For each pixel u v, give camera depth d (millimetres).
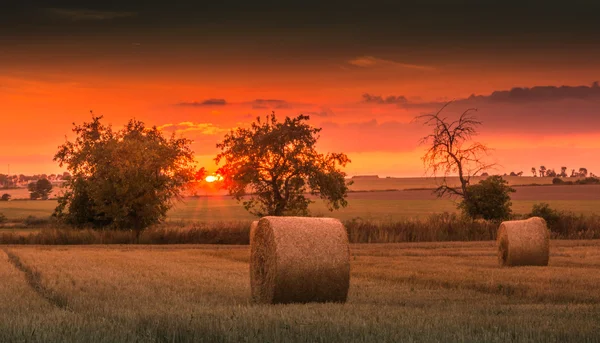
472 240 44344
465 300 15352
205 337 9648
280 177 50406
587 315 12078
